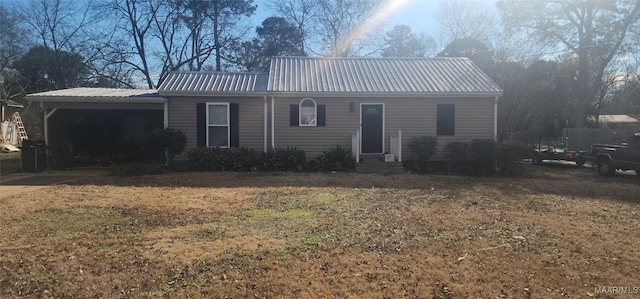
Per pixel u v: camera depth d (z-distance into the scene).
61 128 16.56
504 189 10.31
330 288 4.06
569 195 9.62
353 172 13.66
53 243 5.50
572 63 30.22
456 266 4.66
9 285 4.16
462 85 15.31
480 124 15.27
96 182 11.05
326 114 14.99
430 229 6.23
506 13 27.66
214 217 6.99
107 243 5.49
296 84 15.27
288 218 6.93
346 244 5.47
